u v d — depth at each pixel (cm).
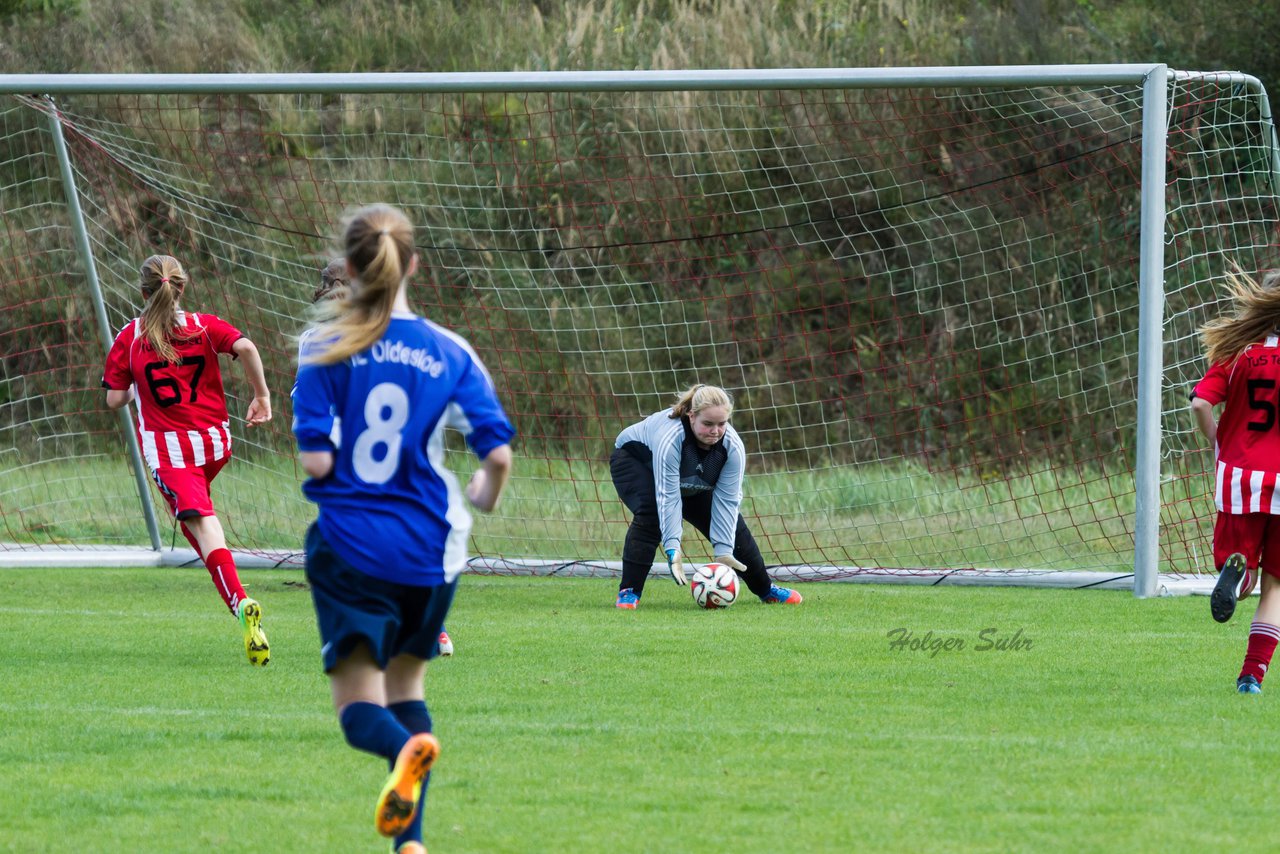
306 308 5072
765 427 6212
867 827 1362
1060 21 6975
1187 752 1662
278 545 4122
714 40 6925
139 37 7050
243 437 4869
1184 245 5153
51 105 3594
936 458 5556
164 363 2533
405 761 1110
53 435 5062
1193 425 4109
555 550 4156
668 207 6419
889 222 6362
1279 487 1964
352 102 6162
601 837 1336
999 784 1520
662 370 5369
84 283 5278
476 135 6312
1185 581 3266
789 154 6372
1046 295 6097
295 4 7475
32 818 1418
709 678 2177
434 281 5769
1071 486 4278
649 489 3091
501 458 1236
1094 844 1302
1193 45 6494
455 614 2947
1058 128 5856
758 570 3100
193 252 5188
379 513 1216
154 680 2200
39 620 2889
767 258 6431
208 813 1435
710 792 1495
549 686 2112
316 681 2191
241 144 5700
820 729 1802
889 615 2892
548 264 6259
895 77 3216
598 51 6881
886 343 6362
